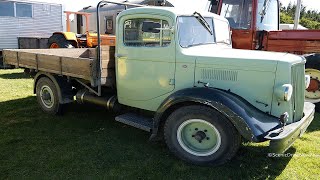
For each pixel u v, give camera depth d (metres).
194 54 3.63
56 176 3.20
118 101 4.39
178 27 3.66
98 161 3.53
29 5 11.86
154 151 3.80
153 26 3.76
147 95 4.04
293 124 3.39
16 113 5.29
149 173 3.29
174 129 3.51
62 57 4.64
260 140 3.00
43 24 12.41
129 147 3.92
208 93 3.29
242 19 6.39
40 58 5.06
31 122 4.82
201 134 3.38
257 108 3.42
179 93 3.45
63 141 4.08
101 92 4.53
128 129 4.57
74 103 5.84
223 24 4.52
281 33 6.14
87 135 4.31
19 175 3.19
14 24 11.53
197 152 3.44
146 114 4.25
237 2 6.39
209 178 3.19
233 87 3.48
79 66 4.38
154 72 3.90
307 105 4.11
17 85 7.65
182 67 3.68
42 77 5.26
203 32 4.04
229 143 3.22
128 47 4.05
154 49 3.83
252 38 6.31
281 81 3.28
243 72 3.42
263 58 3.37
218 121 3.22
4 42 11.31
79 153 3.72
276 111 3.37
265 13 6.41
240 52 3.74
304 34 5.91
